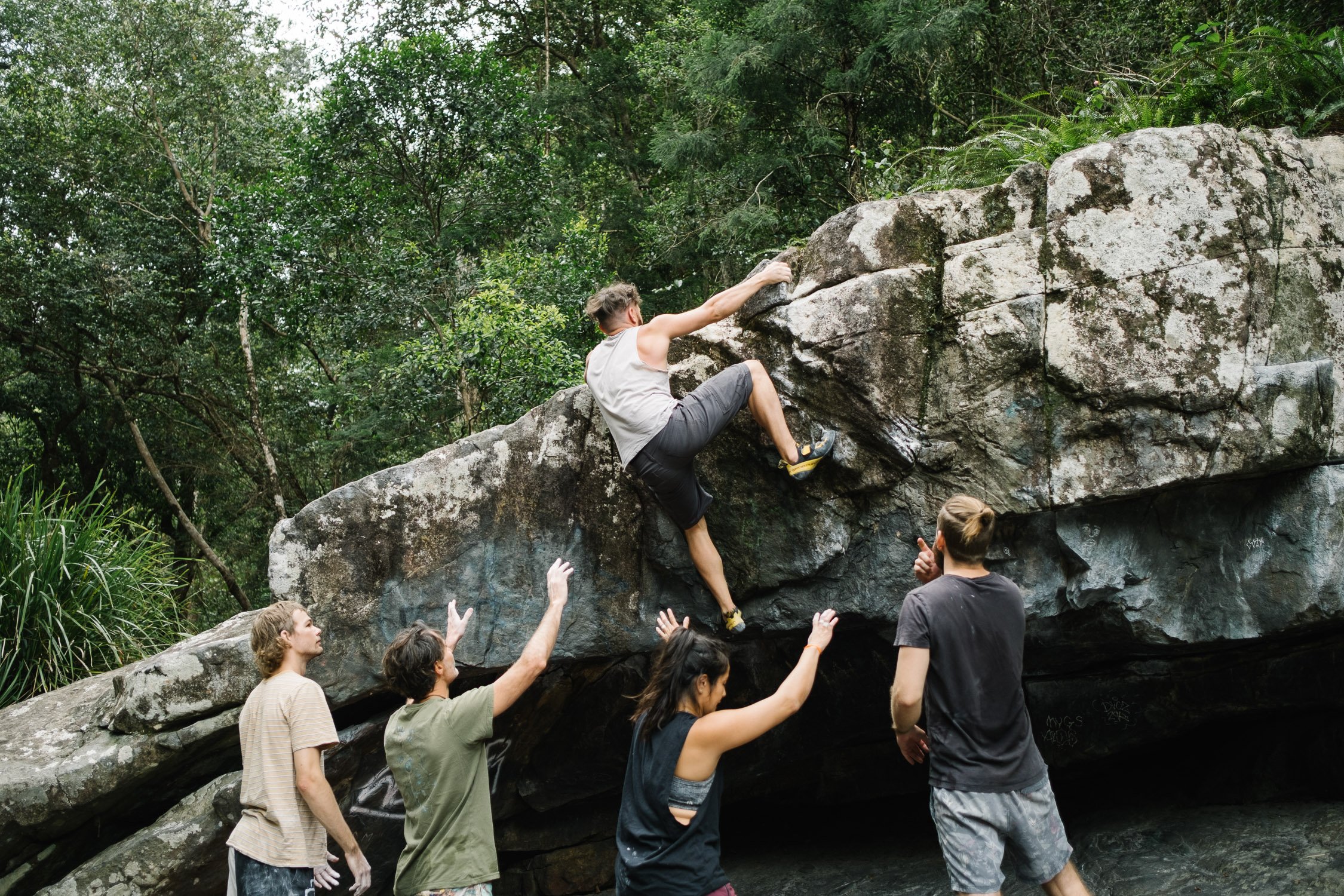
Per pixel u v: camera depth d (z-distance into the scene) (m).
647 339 3.52
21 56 13.67
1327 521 3.49
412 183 11.03
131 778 4.24
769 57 10.85
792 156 11.59
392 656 3.02
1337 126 4.27
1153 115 4.59
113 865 4.19
